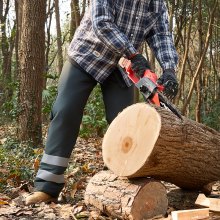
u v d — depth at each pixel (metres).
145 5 3.46
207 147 3.15
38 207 3.43
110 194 3.01
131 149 2.91
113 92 3.61
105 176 3.15
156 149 2.80
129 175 2.90
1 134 8.59
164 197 3.03
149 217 2.96
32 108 7.21
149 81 2.95
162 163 2.90
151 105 2.92
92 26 3.22
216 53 18.17
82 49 3.50
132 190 2.93
